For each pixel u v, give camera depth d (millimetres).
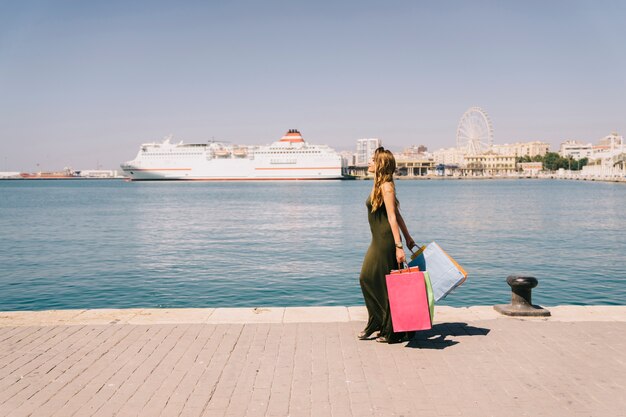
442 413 5211
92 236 37938
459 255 28078
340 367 6422
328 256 27828
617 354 6770
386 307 7277
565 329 7812
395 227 7168
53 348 7121
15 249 31281
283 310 8938
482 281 21172
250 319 8453
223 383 5953
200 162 195000
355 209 65562
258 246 31859
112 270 24031
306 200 88625
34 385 5926
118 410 5316
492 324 8109
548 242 33250
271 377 6121
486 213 57156
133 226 45469
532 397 5555
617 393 5633
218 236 37344
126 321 8352
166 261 26453
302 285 20594
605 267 24234
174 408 5352
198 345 7215
